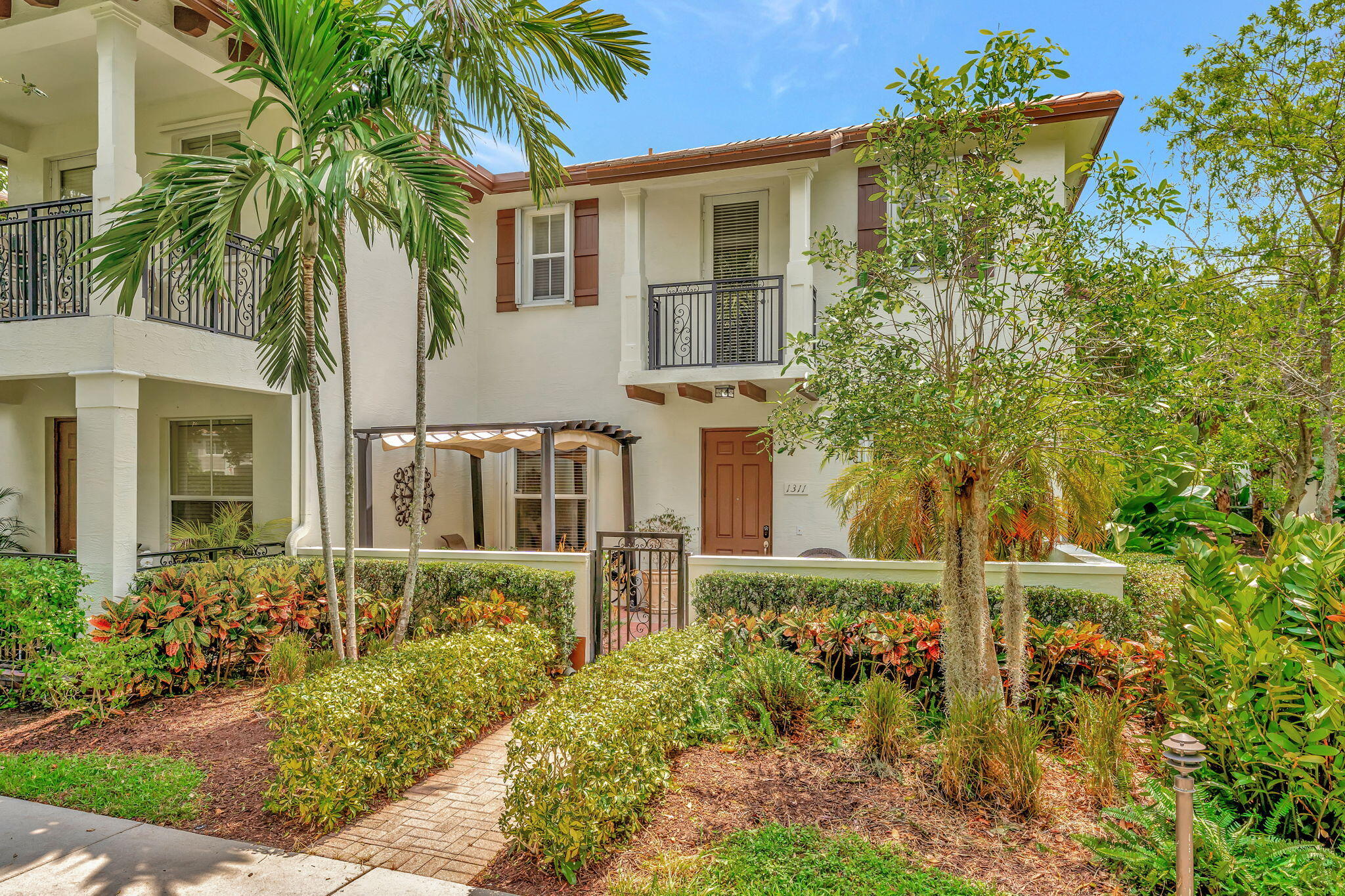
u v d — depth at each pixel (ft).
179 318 25.62
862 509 26.30
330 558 19.08
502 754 17.01
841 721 17.10
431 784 15.39
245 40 23.57
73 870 11.73
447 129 19.84
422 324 20.33
